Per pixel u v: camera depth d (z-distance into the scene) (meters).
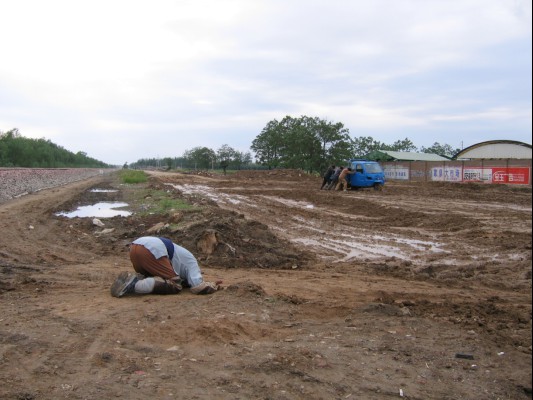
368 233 15.41
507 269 10.35
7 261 10.63
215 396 4.34
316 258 11.48
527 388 4.66
